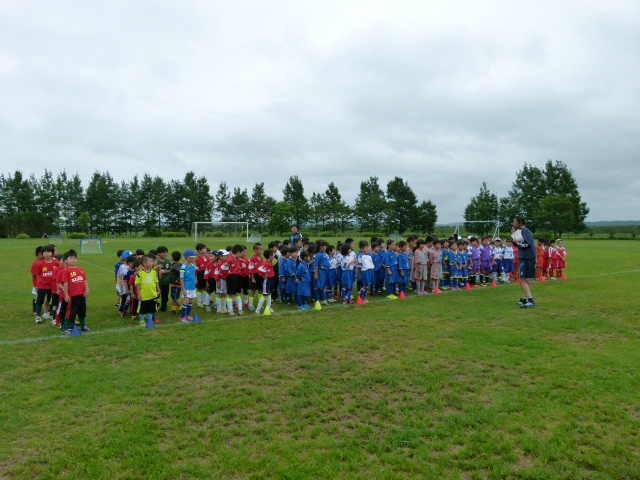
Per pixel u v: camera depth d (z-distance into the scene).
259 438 4.46
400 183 78.12
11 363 6.73
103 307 11.77
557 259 17.17
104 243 46.88
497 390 5.64
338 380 6.04
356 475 3.79
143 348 7.56
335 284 13.16
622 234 67.69
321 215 81.88
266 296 10.78
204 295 12.09
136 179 86.88
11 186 77.19
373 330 8.77
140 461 4.00
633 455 4.11
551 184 71.62
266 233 82.56
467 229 73.69
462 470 3.91
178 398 5.41
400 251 13.36
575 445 4.29
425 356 6.96
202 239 58.66
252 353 7.21
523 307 10.95
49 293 10.28
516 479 3.77
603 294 13.05
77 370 6.42
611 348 7.38
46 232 66.81
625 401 5.27
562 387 5.71
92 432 4.54
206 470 3.86
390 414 4.98
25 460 4.04
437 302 12.09
